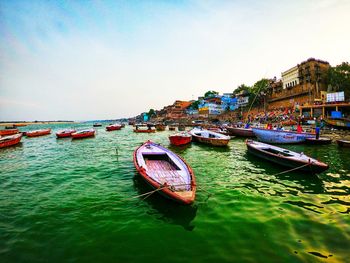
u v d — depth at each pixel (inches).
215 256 203.3
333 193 355.9
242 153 733.9
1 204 333.1
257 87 2844.5
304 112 1797.5
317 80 1929.1
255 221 265.6
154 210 302.5
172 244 223.8
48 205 327.3
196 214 287.0
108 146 1018.7
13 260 204.4
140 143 1128.2
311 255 202.4
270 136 950.4
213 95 3811.5
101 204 326.3
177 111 4153.5
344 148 767.7
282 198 337.4
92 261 201.0
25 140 1408.7
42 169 571.2
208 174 479.2
